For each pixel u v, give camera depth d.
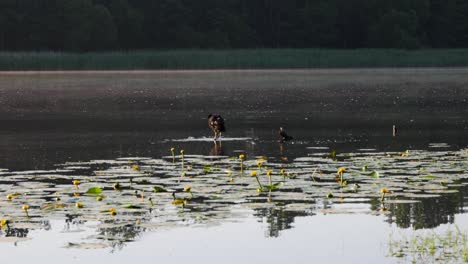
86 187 29.70
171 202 26.86
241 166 33.28
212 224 24.30
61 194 28.30
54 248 22.31
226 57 166.00
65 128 54.50
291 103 75.75
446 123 55.66
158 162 36.59
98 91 93.38
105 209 25.98
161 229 23.77
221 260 21.33
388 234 23.39
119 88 98.69
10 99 81.94
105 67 158.50
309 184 29.91
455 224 24.30
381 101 77.19
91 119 61.00
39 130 53.31
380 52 183.12
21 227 23.69
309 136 48.41
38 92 92.19
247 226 24.34
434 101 76.44
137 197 27.77
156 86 102.69
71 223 24.44
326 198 27.62
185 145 44.19
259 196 27.83
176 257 21.67
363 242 22.75
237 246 22.52
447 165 34.31
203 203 26.84
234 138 47.66
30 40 188.75
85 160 37.91
